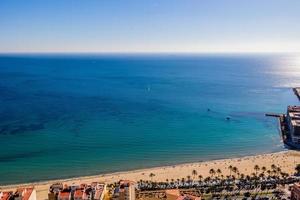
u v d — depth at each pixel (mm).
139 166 199250
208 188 158875
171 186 161750
